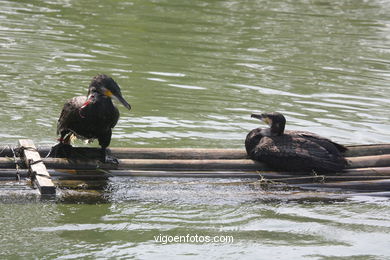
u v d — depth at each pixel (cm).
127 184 1099
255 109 1605
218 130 1446
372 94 1786
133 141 1345
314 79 1903
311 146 1155
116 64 1914
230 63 2019
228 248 944
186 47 2175
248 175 1155
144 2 2847
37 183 1039
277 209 1077
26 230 953
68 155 1130
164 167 1150
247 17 2711
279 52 2200
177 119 1502
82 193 1057
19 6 2569
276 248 948
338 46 2336
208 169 1161
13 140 1300
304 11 2914
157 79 1803
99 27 2352
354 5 3120
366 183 1152
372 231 1016
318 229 1015
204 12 2739
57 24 2341
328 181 1153
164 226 996
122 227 984
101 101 1059
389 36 2534
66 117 1088
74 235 951
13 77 1722
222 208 1066
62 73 1789
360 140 1418
